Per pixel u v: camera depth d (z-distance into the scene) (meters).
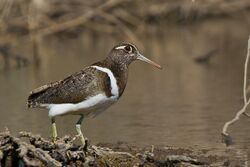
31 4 24.19
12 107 15.05
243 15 29.45
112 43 25.06
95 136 12.23
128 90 17.22
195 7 28.41
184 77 18.88
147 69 20.67
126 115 14.12
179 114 14.09
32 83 18.09
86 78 10.65
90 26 26.39
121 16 26.67
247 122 13.16
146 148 11.26
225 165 10.27
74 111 10.75
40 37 24.69
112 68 11.02
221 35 26.42
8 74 20.03
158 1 28.00
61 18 25.69
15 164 9.87
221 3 29.09
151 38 26.62
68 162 9.95
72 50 23.98
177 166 10.12
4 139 9.84
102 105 10.80
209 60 21.47
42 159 9.60
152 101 15.63
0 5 23.62
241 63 20.67
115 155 10.37
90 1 26.11
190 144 11.55
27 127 12.98
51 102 10.74
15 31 24.11
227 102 15.23
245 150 11.12
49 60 22.11
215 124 13.06
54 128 10.79
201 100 15.57
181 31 27.88
